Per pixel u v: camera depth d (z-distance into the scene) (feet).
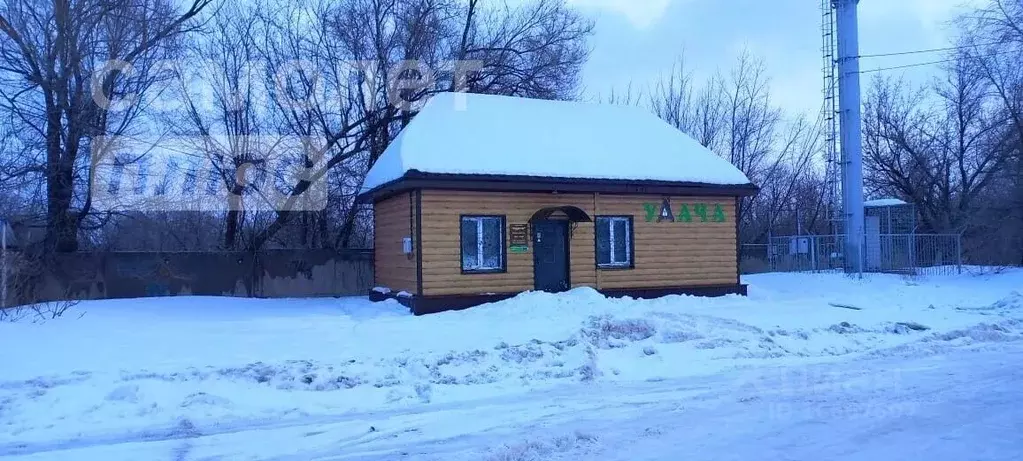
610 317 44.50
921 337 45.11
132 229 78.54
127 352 36.81
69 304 55.42
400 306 57.98
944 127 121.08
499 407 28.32
